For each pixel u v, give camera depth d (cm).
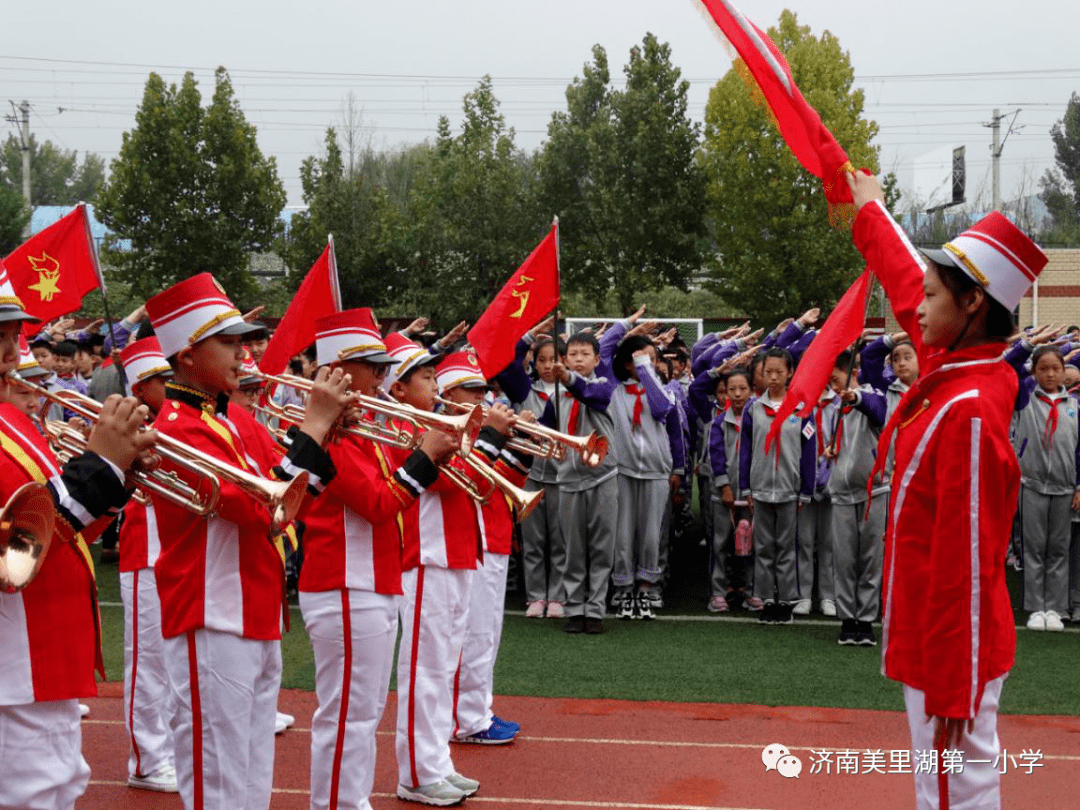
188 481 379
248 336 444
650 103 2769
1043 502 887
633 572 916
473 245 2750
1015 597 1006
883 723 641
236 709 394
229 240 2488
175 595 397
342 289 2942
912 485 336
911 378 837
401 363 534
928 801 336
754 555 912
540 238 2833
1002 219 336
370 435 452
